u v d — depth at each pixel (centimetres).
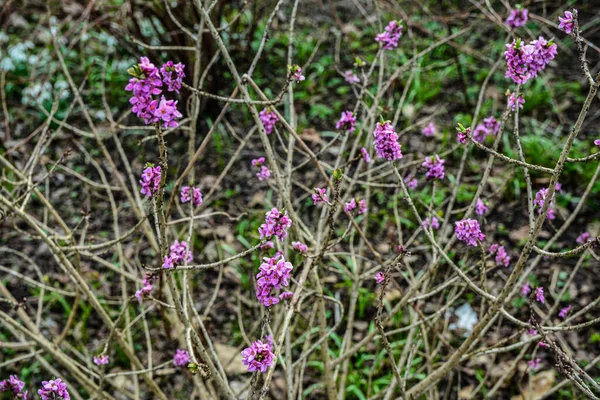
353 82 150
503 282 172
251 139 216
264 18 249
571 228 183
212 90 216
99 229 195
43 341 138
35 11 244
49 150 216
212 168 209
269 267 104
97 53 243
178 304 117
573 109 218
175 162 211
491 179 196
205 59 207
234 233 189
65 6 242
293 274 144
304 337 162
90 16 207
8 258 188
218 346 168
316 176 201
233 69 125
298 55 241
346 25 255
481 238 121
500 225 185
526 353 161
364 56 241
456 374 161
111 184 206
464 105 221
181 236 171
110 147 217
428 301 170
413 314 160
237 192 201
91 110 227
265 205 195
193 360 109
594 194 188
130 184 205
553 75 231
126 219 197
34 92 226
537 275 174
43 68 237
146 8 196
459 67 207
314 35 252
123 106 229
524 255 114
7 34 248
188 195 124
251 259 181
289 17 259
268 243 111
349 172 194
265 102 122
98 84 233
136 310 175
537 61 113
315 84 232
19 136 220
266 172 138
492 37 247
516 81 115
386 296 172
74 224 195
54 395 112
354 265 148
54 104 148
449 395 159
